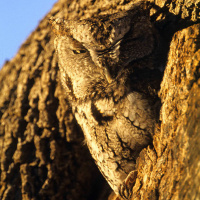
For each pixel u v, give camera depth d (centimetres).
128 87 778
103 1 1082
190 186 541
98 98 821
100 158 846
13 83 1305
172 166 629
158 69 785
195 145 565
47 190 1230
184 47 674
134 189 746
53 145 1223
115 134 795
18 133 1250
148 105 755
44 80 1235
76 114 916
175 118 650
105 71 805
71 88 910
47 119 1225
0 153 1260
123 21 828
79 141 1226
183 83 645
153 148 720
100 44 834
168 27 858
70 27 891
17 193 1241
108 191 1210
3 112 1297
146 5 845
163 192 637
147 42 812
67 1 1223
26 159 1239
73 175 1253
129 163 815
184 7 823
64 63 902
